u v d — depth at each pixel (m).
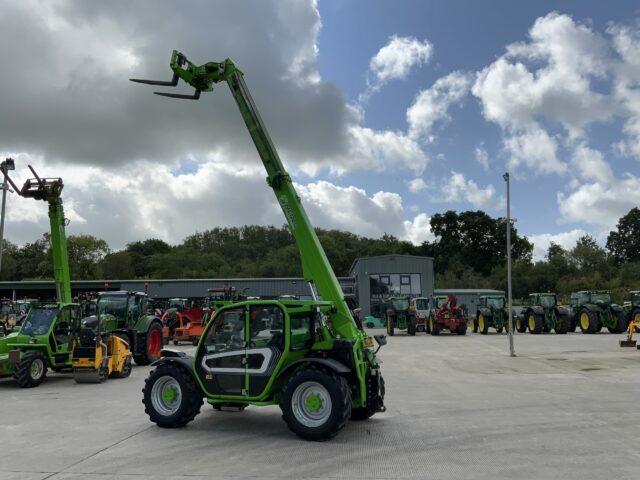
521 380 12.12
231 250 109.50
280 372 7.01
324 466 5.68
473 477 5.27
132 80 8.58
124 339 15.66
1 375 12.74
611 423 7.65
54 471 5.63
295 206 8.01
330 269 7.80
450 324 28.84
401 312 30.20
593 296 28.67
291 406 6.86
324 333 7.48
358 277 46.72
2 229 20.41
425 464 5.72
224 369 7.36
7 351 12.45
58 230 15.05
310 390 6.86
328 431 6.60
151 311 24.17
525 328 30.53
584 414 8.29
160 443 6.77
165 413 7.65
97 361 12.66
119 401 10.19
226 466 5.71
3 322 27.47
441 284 74.56
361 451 6.27
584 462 5.77
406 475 5.35
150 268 93.19
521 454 6.09
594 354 17.34
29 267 87.56
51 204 15.04
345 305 7.65
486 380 12.16
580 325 28.56
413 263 46.66
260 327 7.28
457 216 86.81
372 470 5.52
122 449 6.50
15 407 9.66
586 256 69.25
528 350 19.08
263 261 97.38
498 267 79.81
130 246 105.38
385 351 19.58
